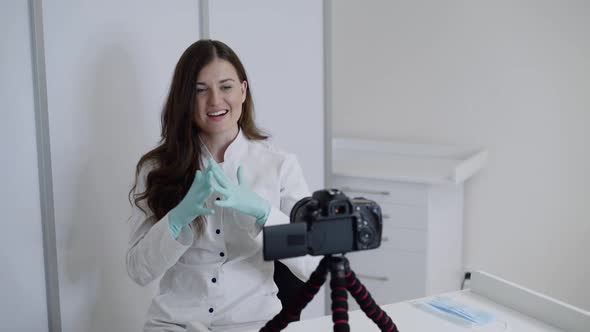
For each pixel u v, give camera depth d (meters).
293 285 1.77
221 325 1.68
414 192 2.88
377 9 3.41
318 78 2.54
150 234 1.58
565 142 3.02
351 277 1.06
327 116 2.59
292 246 1.01
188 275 1.70
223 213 1.68
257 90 2.32
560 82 2.99
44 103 1.80
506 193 3.18
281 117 2.42
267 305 1.71
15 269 1.82
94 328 2.00
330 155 2.63
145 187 1.75
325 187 2.67
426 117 3.36
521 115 3.11
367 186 2.97
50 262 1.86
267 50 2.33
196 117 1.69
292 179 1.79
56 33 1.81
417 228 2.89
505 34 3.09
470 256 3.31
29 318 1.86
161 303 1.69
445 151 3.26
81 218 1.92
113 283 2.02
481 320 1.44
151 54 2.02
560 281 3.11
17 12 1.75
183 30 2.08
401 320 1.46
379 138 3.51
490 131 3.20
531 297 1.47
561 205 3.06
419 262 2.91
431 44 3.29
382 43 3.42
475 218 3.27
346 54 3.53
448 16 3.22
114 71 1.94
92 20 1.88
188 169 1.71
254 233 1.52
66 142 1.87
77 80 1.87
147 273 1.64
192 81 1.66
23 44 1.77
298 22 2.42
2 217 1.78
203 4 2.10
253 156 1.79
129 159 2.01
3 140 1.76
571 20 2.92
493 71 3.15
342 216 1.04
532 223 3.14
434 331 1.40
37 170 1.83
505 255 3.22
